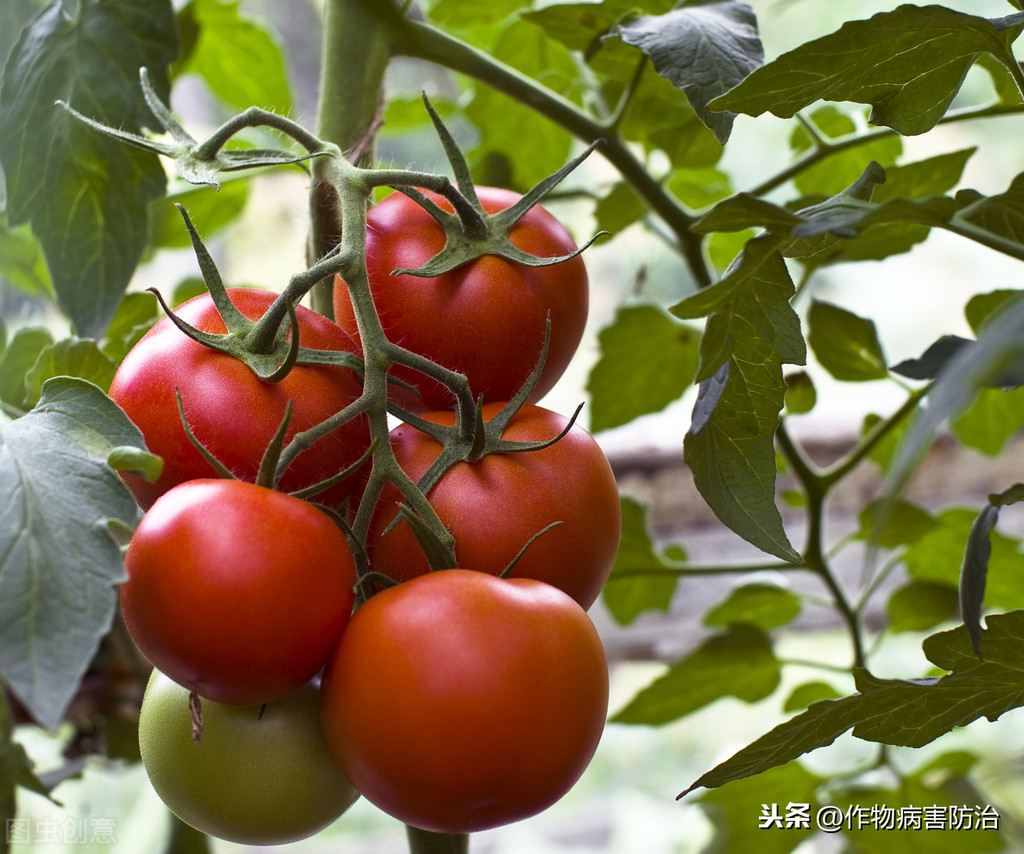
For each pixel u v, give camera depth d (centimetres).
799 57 54
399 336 58
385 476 55
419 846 61
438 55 67
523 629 53
